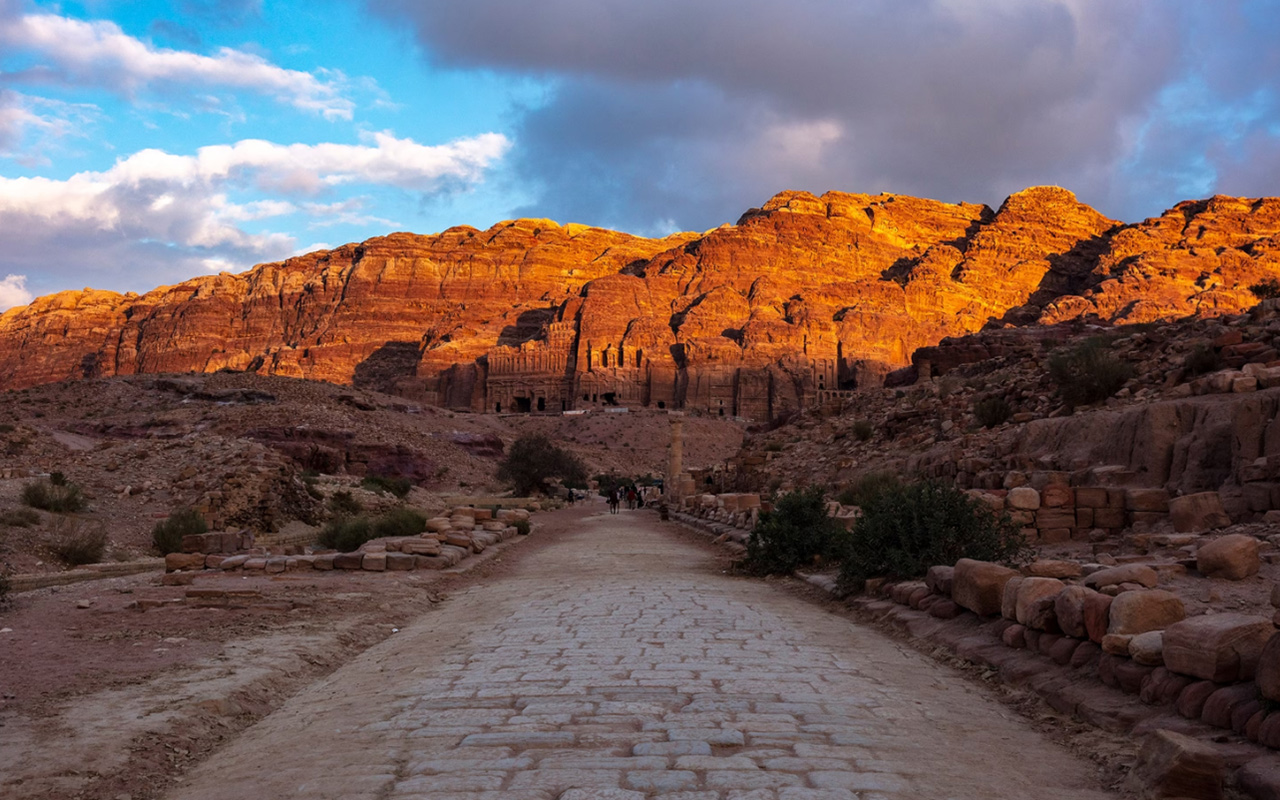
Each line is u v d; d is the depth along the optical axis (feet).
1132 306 402.72
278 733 22.25
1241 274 464.65
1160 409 55.77
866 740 20.13
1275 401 46.78
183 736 21.80
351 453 241.14
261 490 107.45
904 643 33.96
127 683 26.71
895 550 43.47
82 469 111.24
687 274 612.70
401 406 352.28
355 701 24.86
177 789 18.62
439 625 39.14
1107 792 17.51
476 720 21.83
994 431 90.02
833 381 504.02
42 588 54.95
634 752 19.01
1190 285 448.24
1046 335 201.16
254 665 29.55
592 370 525.34
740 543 76.38
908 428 121.08
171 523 86.33
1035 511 51.47
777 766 18.06
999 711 24.16
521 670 27.71
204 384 313.73
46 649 32.07
